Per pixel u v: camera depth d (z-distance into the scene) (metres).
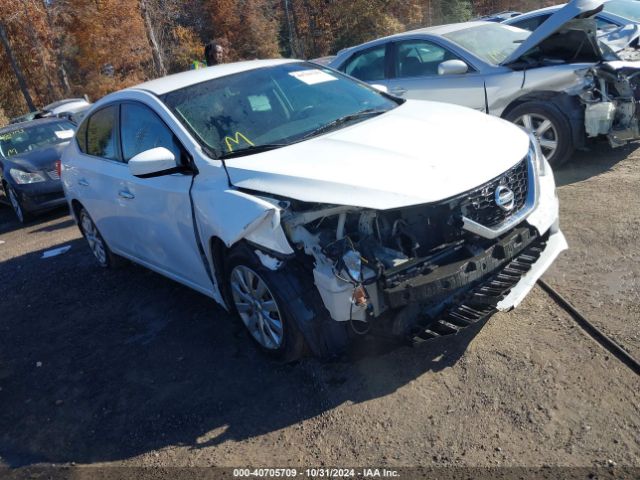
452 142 3.30
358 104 4.23
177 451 2.96
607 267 3.90
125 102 4.43
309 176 3.04
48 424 3.44
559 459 2.44
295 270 3.09
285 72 4.41
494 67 6.24
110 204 4.72
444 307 3.10
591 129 5.61
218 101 3.98
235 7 52.12
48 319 4.97
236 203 3.15
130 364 3.90
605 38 7.61
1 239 8.73
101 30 36.72
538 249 3.38
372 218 3.02
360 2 44.97
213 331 4.09
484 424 2.71
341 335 3.11
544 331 3.30
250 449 2.87
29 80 34.84
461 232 3.01
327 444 2.79
